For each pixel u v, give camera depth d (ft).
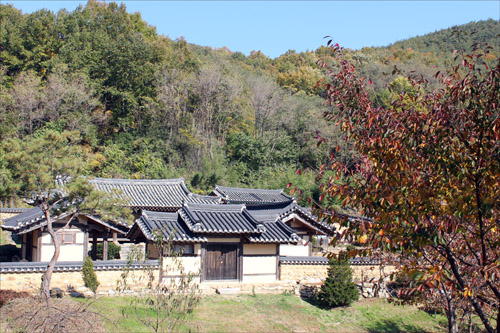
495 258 18.61
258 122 161.38
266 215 67.21
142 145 137.59
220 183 131.64
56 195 49.11
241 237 60.80
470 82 19.31
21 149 46.26
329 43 20.94
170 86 145.28
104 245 64.49
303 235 74.79
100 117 135.54
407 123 19.63
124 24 166.09
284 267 63.26
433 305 37.58
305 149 148.05
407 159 19.39
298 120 158.10
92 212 50.75
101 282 51.70
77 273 51.11
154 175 128.36
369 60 183.52
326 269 65.26
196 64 165.27
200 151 141.28
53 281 49.80
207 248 59.21
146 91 148.56
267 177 140.56
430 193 18.80
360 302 59.21
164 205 84.28
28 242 67.26
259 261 61.98
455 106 19.53
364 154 20.48
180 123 146.92
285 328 49.01
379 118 19.81
